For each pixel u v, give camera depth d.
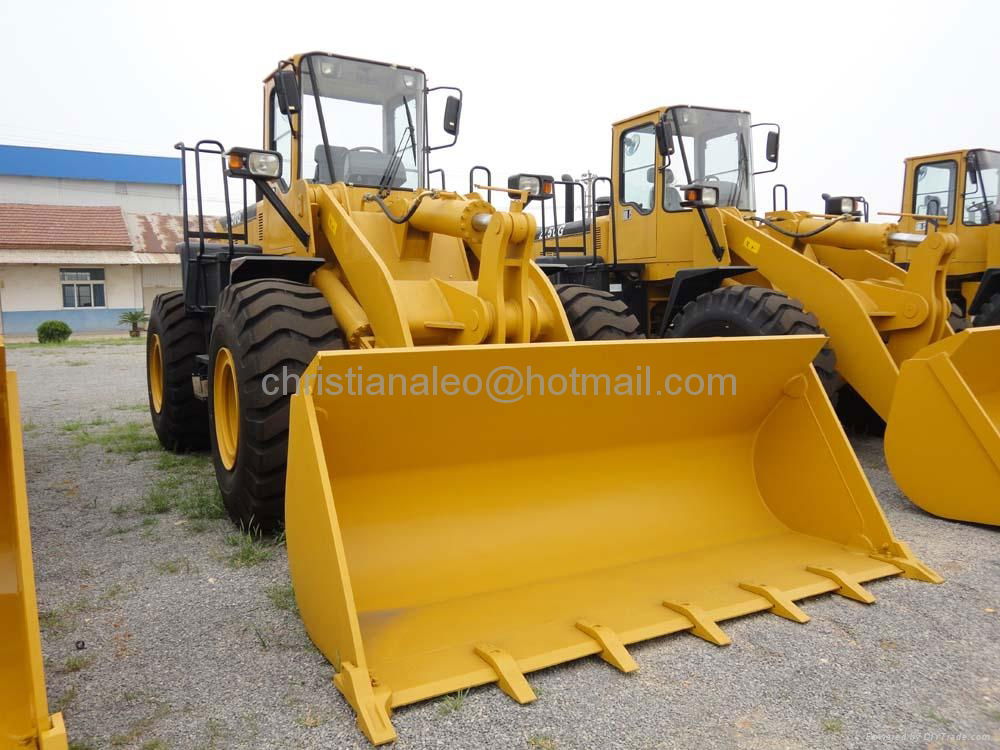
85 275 26.81
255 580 3.21
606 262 7.18
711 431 3.57
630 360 2.99
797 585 2.98
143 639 2.70
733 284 5.63
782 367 3.42
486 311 3.40
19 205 28.00
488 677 2.33
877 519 3.28
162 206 35.09
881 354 5.09
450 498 2.98
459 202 3.86
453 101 4.92
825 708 2.26
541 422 3.03
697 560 3.22
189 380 5.54
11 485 1.92
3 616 1.93
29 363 13.49
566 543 3.11
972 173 8.66
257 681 2.40
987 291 7.61
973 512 3.91
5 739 1.83
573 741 2.10
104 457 5.63
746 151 6.81
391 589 2.73
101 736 2.12
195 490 4.60
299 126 4.54
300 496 2.56
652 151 6.64
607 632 2.54
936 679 2.41
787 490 3.58
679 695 2.32
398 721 2.17
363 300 3.74
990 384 4.57
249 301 3.61
